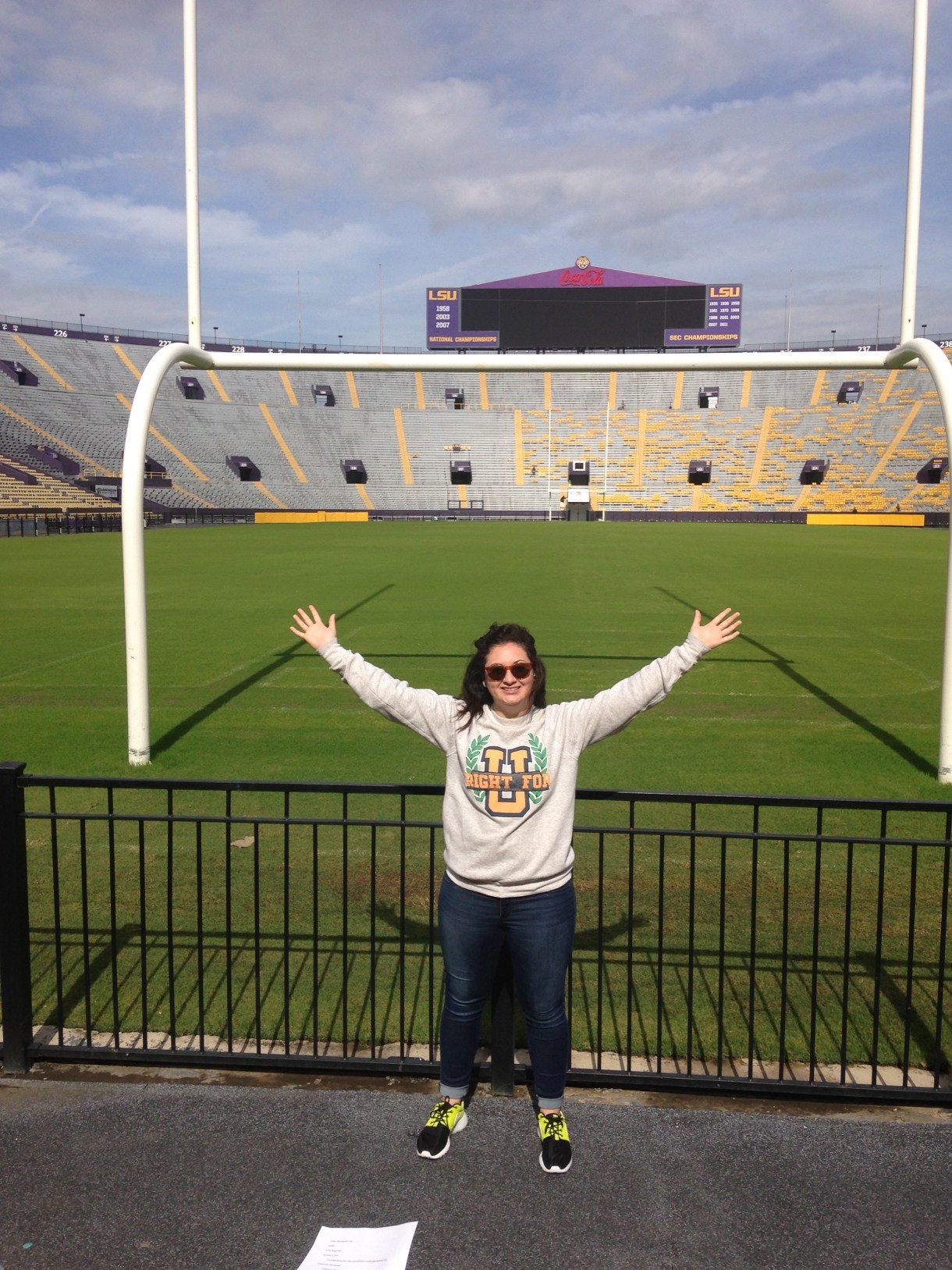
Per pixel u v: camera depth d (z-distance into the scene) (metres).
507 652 2.83
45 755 8.06
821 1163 2.92
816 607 17.83
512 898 2.89
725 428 62.44
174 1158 2.93
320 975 4.22
